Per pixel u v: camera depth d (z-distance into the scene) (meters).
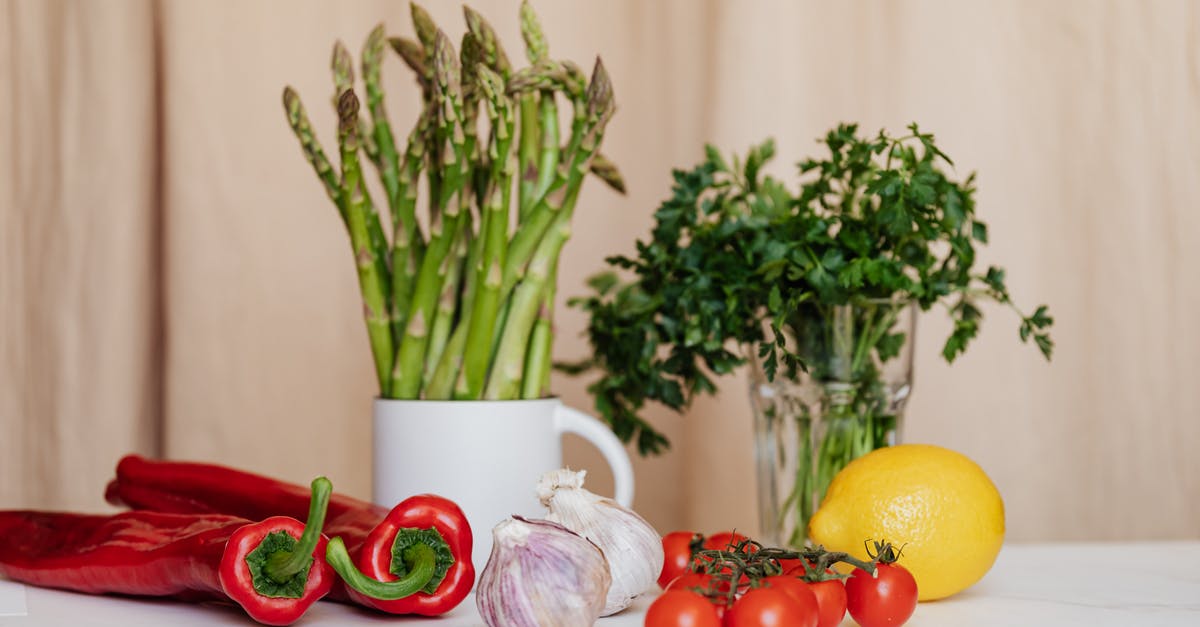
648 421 1.64
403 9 1.59
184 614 0.79
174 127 1.55
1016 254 1.61
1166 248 1.59
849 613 0.75
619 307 1.07
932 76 1.61
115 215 1.53
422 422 0.91
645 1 1.64
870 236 0.96
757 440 1.03
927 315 1.62
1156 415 1.59
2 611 0.79
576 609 0.69
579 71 1.00
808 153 1.60
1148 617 0.79
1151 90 1.59
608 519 0.79
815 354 0.97
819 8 1.61
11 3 1.54
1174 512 1.59
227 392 1.57
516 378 0.95
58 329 1.53
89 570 0.81
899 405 0.99
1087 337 1.60
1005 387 1.61
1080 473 1.61
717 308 0.97
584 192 1.62
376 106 1.05
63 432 1.53
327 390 1.60
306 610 0.74
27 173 1.54
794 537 0.98
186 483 0.96
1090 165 1.60
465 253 0.99
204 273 1.56
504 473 0.90
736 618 0.66
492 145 0.95
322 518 0.68
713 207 1.02
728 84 1.59
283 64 1.59
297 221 1.59
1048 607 0.83
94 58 1.54
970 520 0.81
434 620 0.78
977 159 1.61
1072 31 1.60
